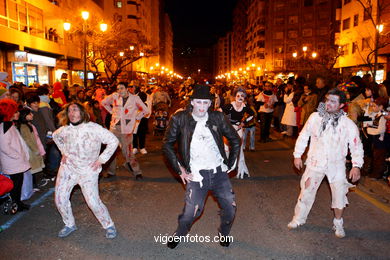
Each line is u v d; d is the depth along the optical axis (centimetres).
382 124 631
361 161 427
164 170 809
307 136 453
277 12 7200
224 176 391
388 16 2605
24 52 2033
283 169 816
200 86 360
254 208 555
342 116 429
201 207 390
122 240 440
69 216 449
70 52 2772
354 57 3192
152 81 6200
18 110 601
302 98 1047
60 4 2659
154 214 528
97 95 1209
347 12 3388
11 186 487
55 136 430
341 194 436
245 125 713
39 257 398
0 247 422
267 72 7156
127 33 3791
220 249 416
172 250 414
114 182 707
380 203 570
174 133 378
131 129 711
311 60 3978
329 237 446
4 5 1916
